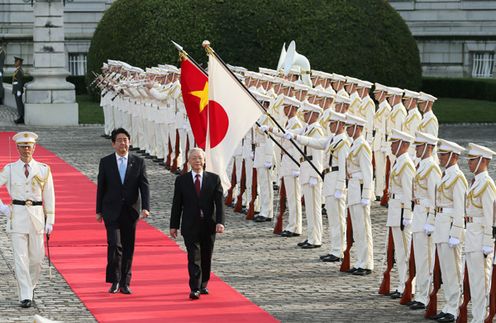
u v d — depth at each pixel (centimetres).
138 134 4556
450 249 2078
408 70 6362
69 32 7888
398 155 2262
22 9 7788
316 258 2612
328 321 2036
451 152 2077
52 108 5556
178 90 3928
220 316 2050
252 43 6131
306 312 2098
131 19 6169
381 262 2578
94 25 7912
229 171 3441
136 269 2438
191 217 2189
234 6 6138
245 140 3186
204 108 2645
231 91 2588
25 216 2141
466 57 8106
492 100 6856
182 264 2495
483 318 2019
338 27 6159
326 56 6103
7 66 7756
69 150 4519
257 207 3192
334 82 3556
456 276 2089
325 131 3020
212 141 2592
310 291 2277
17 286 2203
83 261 2505
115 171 2222
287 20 6138
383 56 6238
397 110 3384
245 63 6112
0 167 3931
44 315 2050
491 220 1994
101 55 6322
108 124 4953
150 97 4081
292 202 2875
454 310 2089
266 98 3091
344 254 2467
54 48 5572
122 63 4806
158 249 2656
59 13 5553
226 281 2350
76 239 2748
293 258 2608
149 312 2073
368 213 2445
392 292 2266
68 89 5575
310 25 6141
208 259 2223
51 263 2484
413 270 2178
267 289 2284
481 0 8125
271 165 3080
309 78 4125
